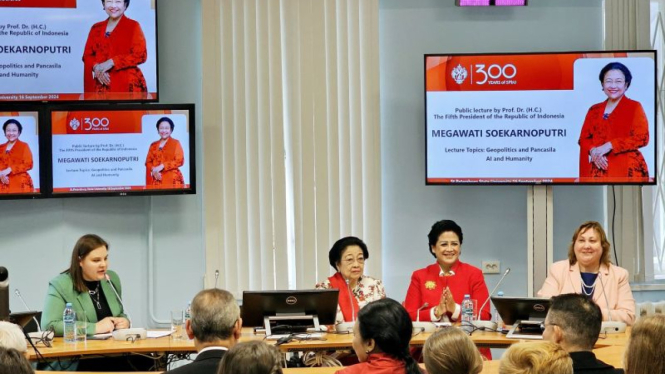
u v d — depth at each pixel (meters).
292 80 6.53
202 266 6.60
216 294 3.31
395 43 6.67
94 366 5.04
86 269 5.04
